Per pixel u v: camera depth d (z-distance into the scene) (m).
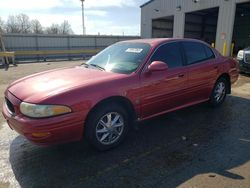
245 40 31.28
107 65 3.90
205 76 4.62
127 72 3.56
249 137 3.73
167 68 3.64
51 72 3.84
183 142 3.57
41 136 2.71
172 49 4.14
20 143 3.58
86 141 3.40
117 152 3.29
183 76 4.13
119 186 2.55
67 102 2.81
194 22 27.11
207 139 3.66
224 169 2.84
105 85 3.16
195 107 5.21
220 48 17.98
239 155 3.18
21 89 3.14
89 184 2.60
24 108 2.79
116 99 3.29
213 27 30.05
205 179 2.65
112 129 3.32
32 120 2.71
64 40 25.55
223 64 5.09
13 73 11.34
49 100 2.75
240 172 2.78
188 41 4.52
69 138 2.93
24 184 2.61
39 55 20.89
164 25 26.94
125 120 3.45
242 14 28.92
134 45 4.14
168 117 4.61
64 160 3.09
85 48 27.19
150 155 3.19
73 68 4.08
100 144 3.23
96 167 2.92
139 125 4.23
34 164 3.00
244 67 9.51
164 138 3.71
